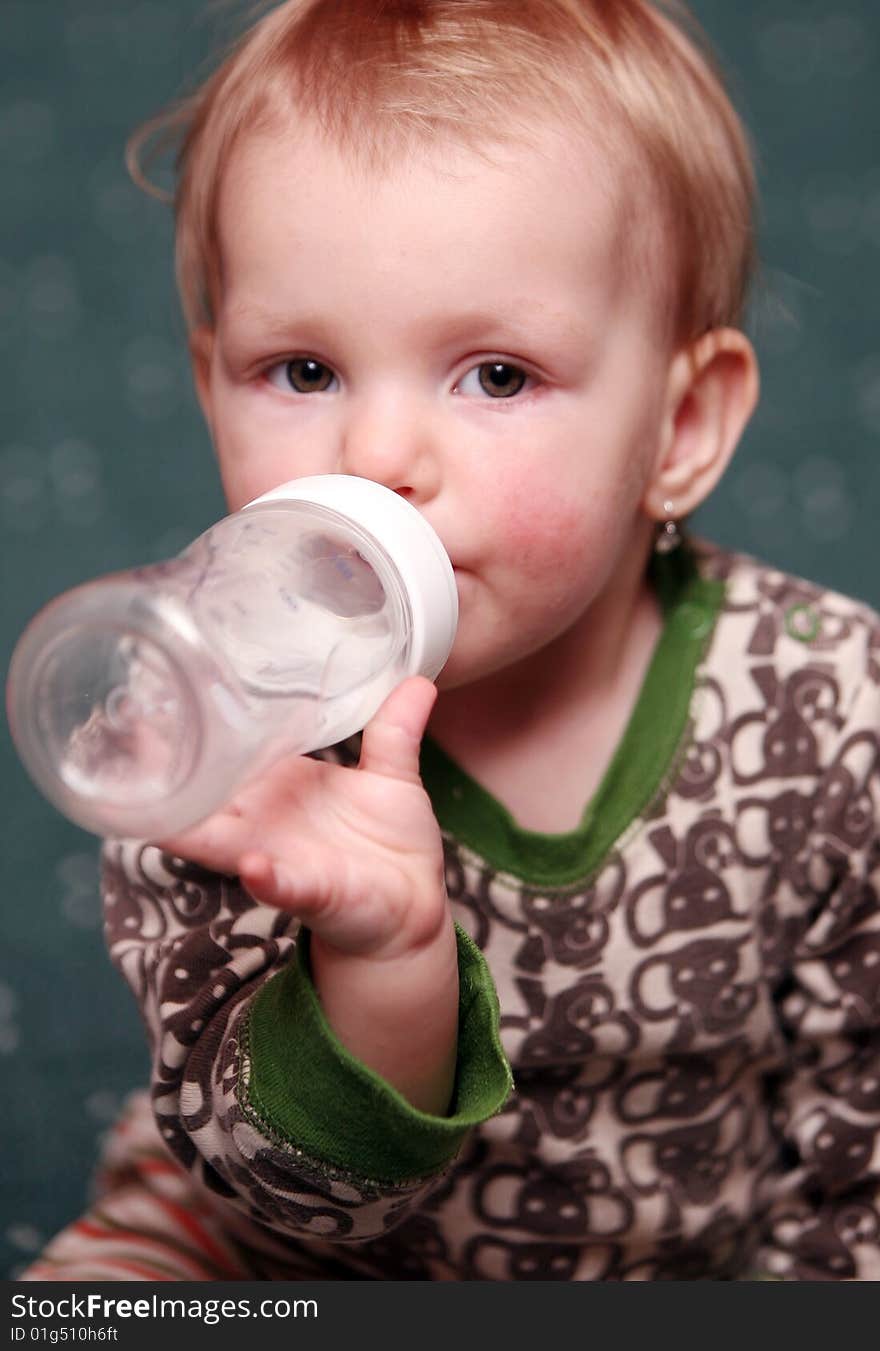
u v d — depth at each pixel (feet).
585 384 3.17
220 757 2.44
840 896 3.69
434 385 3.07
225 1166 3.07
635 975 3.57
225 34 4.42
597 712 3.62
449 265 3.01
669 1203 3.72
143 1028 5.05
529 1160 3.62
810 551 6.99
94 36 9.42
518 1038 3.55
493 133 3.10
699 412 3.64
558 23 3.37
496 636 3.16
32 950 5.36
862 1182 3.80
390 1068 2.83
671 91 3.47
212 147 3.38
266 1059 2.91
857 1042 3.79
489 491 3.06
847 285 8.13
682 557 3.89
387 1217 2.99
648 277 3.34
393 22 3.31
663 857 3.59
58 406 7.75
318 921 2.69
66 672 2.45
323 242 3.04
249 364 3.15
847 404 7.79
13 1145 4.53
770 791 3.67
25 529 7.05
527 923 3.54
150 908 3.51
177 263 3.79
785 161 8.56
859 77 9.03
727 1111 3.76
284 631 2.65
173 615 2.41
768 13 9.41
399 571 2.78
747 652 3.75
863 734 3.71
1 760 6.27
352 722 2.77
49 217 8.57
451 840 3.52
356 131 3.08
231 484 3.23
